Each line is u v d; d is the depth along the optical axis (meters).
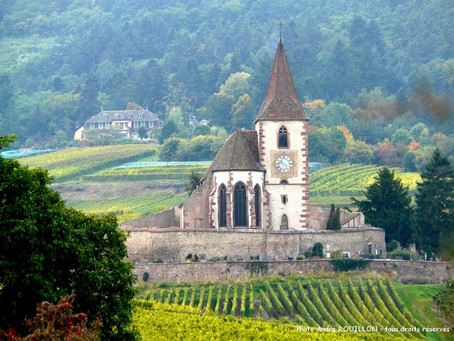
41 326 154.50
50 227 178.75
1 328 169.25
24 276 173.25
